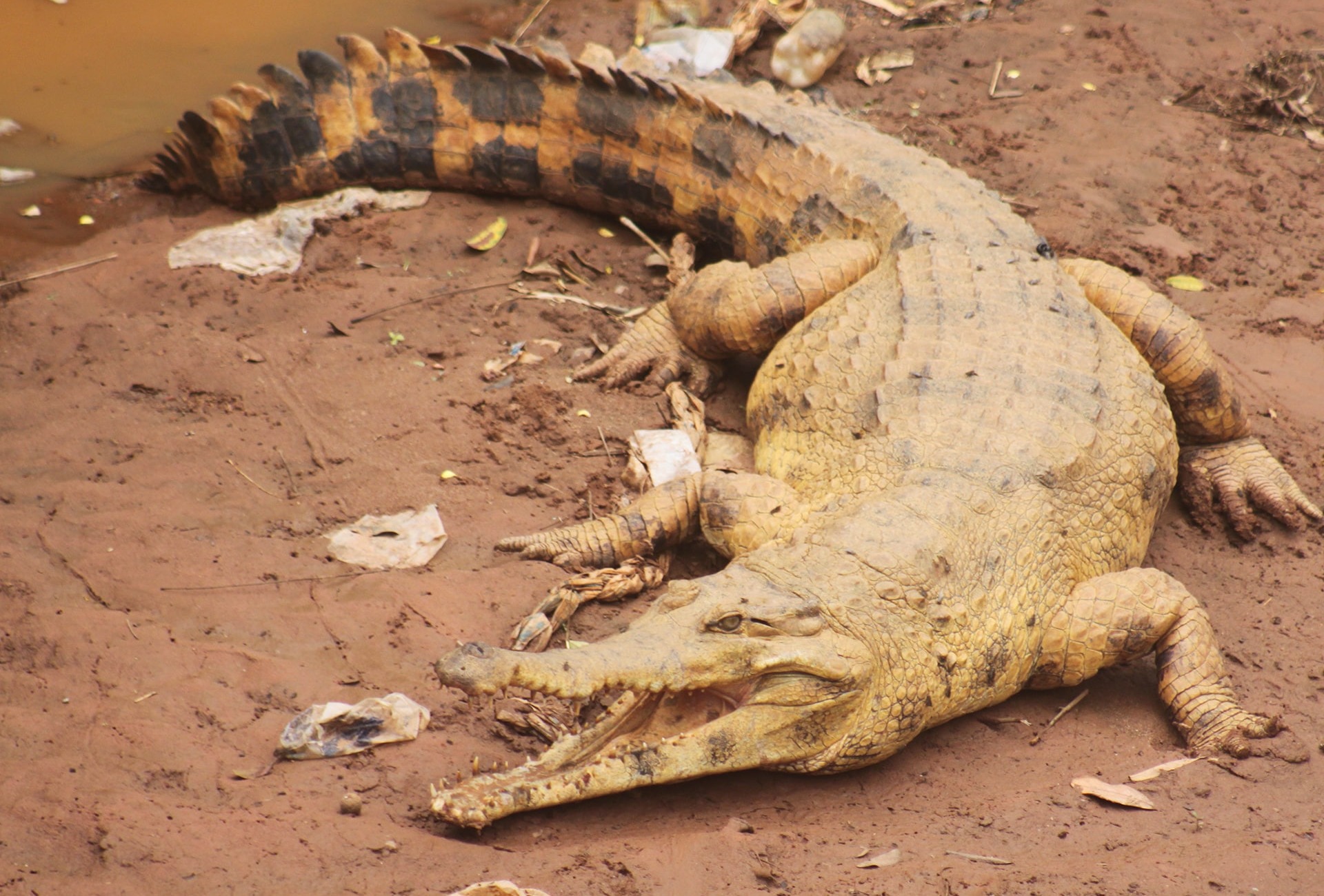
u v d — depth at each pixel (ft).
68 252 49.32
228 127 52.01
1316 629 35.83
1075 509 34.09
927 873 24.94
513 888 22.67
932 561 30.32
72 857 23.24
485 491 38.32
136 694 28.27
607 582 34.45
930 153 57.77
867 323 40.09
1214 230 56.75
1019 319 39.14
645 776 26.86
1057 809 27.99
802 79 67.56
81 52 65.10
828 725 28.37
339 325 45.73
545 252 52.37
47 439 38.04
